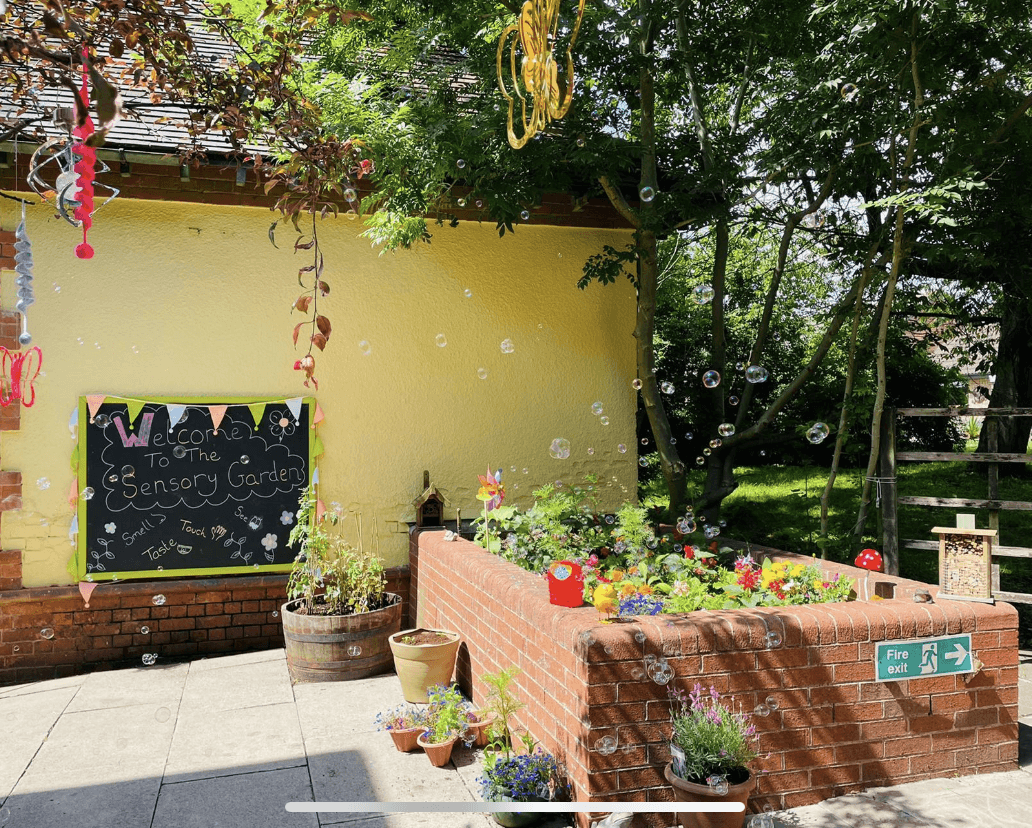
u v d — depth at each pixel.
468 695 4.35
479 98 5.05
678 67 5.93
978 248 5.45
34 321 5.06
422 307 5.79
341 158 2.84
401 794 3.29
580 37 5.00
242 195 5.40
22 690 4.72
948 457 5.34
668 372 9.48
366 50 5.39
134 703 4.41
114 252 5.22
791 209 6.70
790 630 3.13
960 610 3.39
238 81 2.72
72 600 5.12
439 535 5.30
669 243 10.02
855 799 3.14
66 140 2.15
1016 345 7.87
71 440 5.12
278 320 5.52
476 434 5.89
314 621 4.72
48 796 3.30
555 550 4.53
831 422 7.02
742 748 2.88
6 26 2.22
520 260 6.01
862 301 6.25
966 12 4.90
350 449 5.63
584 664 2.92
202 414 5.36
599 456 6.14
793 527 8.65
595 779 2.88
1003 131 5.12
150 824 3.07
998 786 3.25
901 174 5.59
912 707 3.29
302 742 3.84
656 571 4.24
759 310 9.79
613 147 4.96
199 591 5.34
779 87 5.55
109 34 2.42
